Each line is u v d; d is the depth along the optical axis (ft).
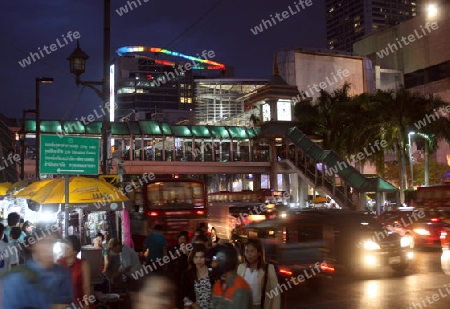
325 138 188.65
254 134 184.34
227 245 17.13
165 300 12.69
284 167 181.27
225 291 16.67
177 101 640.58
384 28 405.18
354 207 148.56
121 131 168.04
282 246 39.83
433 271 53.42
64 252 20.70
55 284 16.98
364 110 167.84
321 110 195.11
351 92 342.44
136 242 74.69
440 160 296.92
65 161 33.40
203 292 21.27
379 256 47.78
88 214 56.70
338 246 46.24
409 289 43.11
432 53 362.94
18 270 15.34
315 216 44.70
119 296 29.68
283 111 183.21
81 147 34.01
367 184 141.28
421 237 74.38
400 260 50.21
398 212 80.84
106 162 59.47
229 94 515.09
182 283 21.39
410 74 383.65
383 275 50.29
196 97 517.14
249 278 20.59
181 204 72.49
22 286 15.03
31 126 158.10
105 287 31.04
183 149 180.86
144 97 630.74
